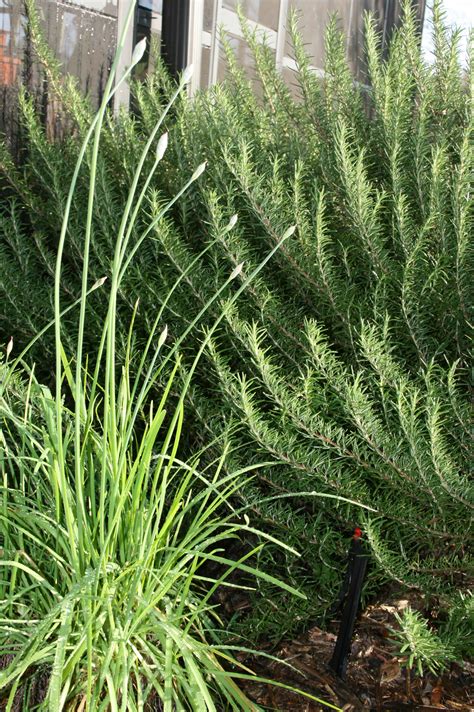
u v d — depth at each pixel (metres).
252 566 2.63
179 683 1.79
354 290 2.61
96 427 2.76
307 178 2.99
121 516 1.86
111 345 1.60
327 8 6.39
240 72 3.87
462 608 2.02
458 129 2.98
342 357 2.72
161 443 2.80
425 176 2.69
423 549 2.50
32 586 1.73
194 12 4.88
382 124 2.90
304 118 3.27
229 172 2.88
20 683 1.74
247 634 2.39
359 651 2.36
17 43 4.23
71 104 3.95
